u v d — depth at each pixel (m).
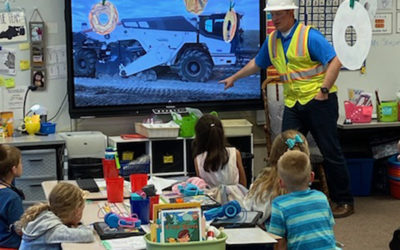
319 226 3.01
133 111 6.12
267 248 2.95
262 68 5.87
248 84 6.37
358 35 3.83
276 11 5.39
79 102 5.97
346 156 6.76
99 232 2.96
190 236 2.68
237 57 6.34
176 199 3.43
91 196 3.71
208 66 6.27
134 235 2.94
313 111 5.48
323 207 3.05
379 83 6.83
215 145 4.11
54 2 5.97
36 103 6.00
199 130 4.13
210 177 4.14
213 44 6.26
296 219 2.99
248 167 6.11
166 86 6.19
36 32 5.91
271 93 6.27
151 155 5.87
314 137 5.65
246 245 2.78
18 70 5.92
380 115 6.29
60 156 5.52
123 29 6.02
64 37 6.02
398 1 6.75
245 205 3.43
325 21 6.55
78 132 5.95
